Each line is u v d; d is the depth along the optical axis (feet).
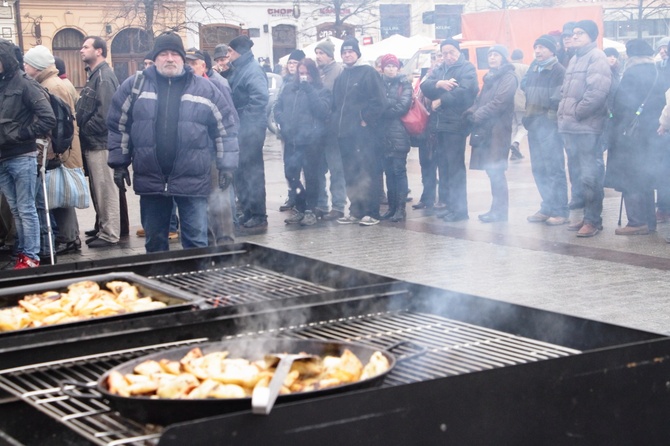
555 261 26.37
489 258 27.07
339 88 33.73
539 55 32.32
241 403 7.13
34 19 102.89
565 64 36.63
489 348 9.55
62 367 9.25
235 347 9.16
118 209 31.40
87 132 30.27
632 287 22.94
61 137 27.55
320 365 8.34
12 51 25.23
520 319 10.09
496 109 32.60
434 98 33.58
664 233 30.45
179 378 7.84
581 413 7.90
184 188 21.91
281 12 112.57
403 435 7.15
